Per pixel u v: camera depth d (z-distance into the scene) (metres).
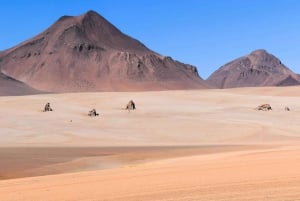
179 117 98.88
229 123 90.44
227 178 20.97
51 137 77.81
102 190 20.22
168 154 52.12
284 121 94.69
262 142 71.88
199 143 72.56
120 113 105.44
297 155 30.11
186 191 18.44
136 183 21.69
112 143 72.62
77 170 41.28
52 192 20.67
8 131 83.12
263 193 16.86
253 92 164.50
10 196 20.28
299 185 17.91
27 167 43.22
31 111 108.25
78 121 94.31
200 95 143.50
